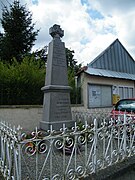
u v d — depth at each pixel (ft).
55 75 22.38
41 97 32.17
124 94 45.57
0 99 28.48
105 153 13.44
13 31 58.95
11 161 10.82
